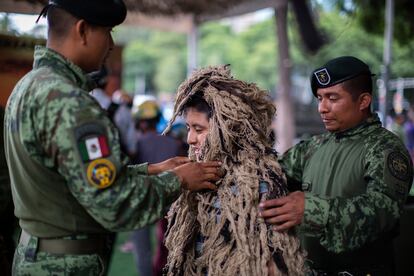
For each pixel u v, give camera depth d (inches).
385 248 69.2
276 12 165.8
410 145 314.5
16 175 54.7
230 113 57.3
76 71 55.1
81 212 54.2
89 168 48.6
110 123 51.3
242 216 54.1
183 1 144.0
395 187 62.2
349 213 56.5
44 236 54.1
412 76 408.8
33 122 50.9
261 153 58.3
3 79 131.3
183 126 148.3
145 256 135.1
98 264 56.1
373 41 554.6
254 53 1076.5
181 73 1302.9
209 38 1115.3
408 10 231.9
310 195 56.1
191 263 58.4
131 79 1369.3
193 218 59.1
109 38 57.5
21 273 54.4
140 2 139.3
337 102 68.9
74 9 53.6
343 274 68.1
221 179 57.4
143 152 134.7
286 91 214.7
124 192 49.5
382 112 190.9
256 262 53.4
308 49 159.2
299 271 55.4
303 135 430.0
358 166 67.3
